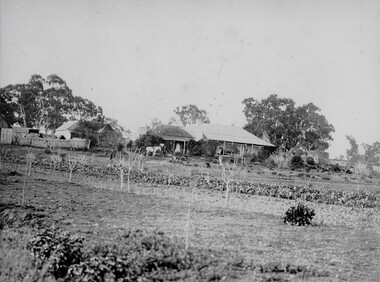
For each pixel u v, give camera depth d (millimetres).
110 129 59875
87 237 11469
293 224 16844
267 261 10836
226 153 59500
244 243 12688
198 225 14883
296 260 11289
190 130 65625
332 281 9758
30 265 8648
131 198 20188
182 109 83188
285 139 63094
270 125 62594
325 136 62188
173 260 9828
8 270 8398
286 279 9562
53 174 27844
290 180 38469
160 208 17844
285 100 62281
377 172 58375
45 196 18250
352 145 60406
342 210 23422
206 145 57844
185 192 25031
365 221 19891
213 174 36438
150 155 51219
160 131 60906
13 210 14016
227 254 11133
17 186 20500
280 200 25438
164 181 29000
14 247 9750
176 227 14195
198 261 10039
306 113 61438
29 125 67000
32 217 13398
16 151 40594
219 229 14484
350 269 10953
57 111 65062
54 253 8977
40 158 36656
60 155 37469
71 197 18703
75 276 8297
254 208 20719
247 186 28703
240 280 9102
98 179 27766
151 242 11094
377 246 14031
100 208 16562
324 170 54031
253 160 57219
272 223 16719
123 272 8555
